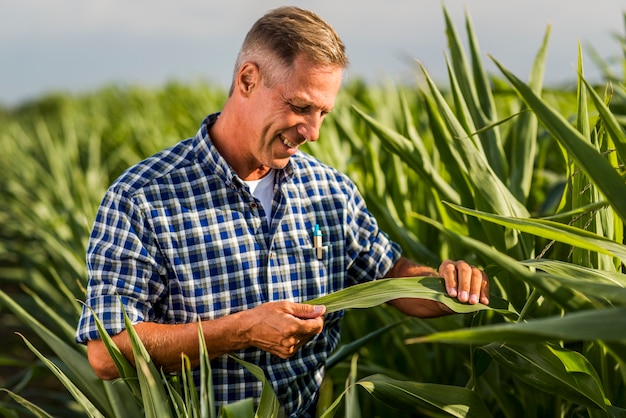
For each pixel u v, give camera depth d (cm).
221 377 200
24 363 275
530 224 155
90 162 662
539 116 153
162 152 204
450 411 182
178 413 173
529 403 218
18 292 609
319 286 210
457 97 238
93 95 1820
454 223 260
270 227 204
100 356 191
